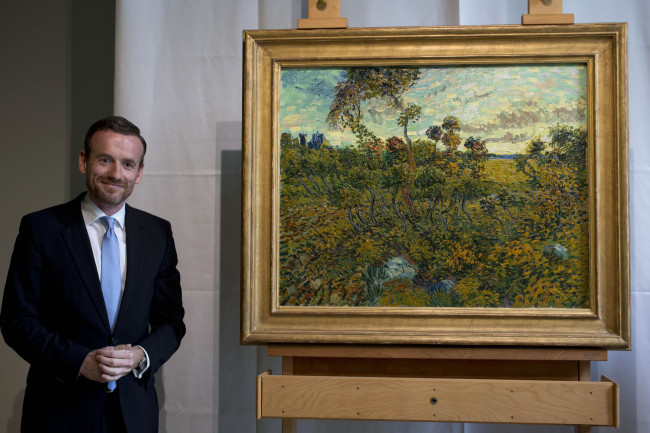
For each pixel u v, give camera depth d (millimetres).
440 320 1680
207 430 2098
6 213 2230
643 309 2000
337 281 1708
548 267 1678
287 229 1724
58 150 2227
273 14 2123
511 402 1618
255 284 1714
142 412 1592
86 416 1513
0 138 2244
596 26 1676
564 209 1683
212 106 2129
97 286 1559
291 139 1734
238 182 2117
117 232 1676
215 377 2107
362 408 1648
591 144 1675
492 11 2076
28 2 2240
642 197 2010
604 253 1665
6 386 2199
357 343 1683
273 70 1736
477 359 1738
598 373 2016
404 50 1718
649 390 1986
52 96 2234
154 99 2123
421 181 1707
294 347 1711
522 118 1703
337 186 1721
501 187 1694
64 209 1632
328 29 1731
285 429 1783
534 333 1657
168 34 2137
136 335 1621
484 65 1717
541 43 1699
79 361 1464
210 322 2111
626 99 1662
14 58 2240
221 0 2137
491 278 1686
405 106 1724
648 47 2031
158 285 1772
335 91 1737
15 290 1544
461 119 1712
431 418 1630
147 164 2113
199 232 2117
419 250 1699
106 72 2223
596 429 2025
